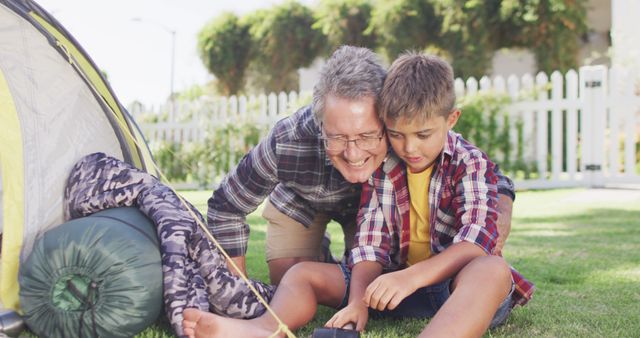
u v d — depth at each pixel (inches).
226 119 333.7
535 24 389.7
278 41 542.9
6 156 82.0
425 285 68.6
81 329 69.4
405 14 429.1
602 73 267.3
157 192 81.0
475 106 276.8
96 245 70.0
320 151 86.6
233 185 91.9
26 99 87.9
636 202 214.1
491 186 76.7
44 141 87.9
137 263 70.3
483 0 395.5
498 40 406.3
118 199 81.0
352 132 69.7
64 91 94.5
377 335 73.0
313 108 74.7
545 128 274.7
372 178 80.2
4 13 89.4
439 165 76.7
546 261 122.9
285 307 72.9
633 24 334.0
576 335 74.5
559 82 273.0
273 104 325.7
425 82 68.9
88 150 96.6
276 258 99.3
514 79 278.7
